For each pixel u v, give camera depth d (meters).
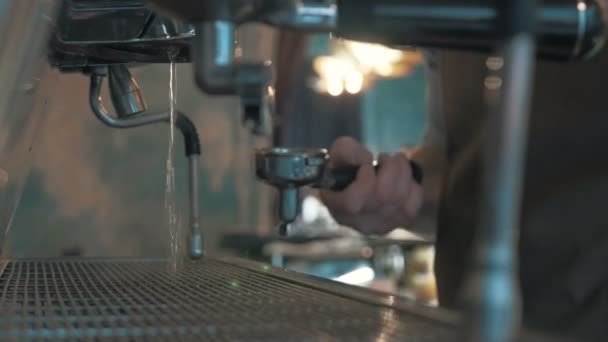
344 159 0.94
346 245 2.29
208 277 0.74
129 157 2.23
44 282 0.71
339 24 0.39
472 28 0.38
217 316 0.52
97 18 0.63
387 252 2.20
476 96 0.94
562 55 0.43
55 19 0.61
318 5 0.39
